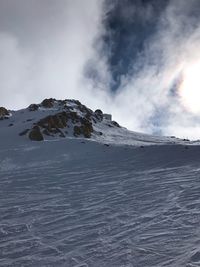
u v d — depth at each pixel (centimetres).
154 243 1070
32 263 1062
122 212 1459
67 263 1031
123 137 5028
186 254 930
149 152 2831
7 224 1456
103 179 2181
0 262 1091
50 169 2614
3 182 2261
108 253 1058
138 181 2022
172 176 2055
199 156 2514
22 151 3253
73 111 5603
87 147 3306
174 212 1355
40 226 1401
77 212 1538
